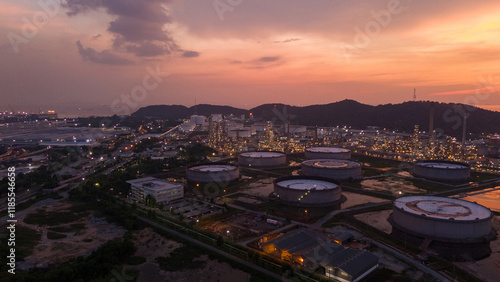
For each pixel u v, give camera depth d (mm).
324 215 193250
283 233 163500
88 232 164500
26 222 178625
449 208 165000
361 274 116688
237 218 186625
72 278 117000
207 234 158875
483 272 125938
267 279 118750
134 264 131375
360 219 186625
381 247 146125
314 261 124438
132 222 170875
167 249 145500
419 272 123812
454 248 144125
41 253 140000
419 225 152250
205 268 127938
